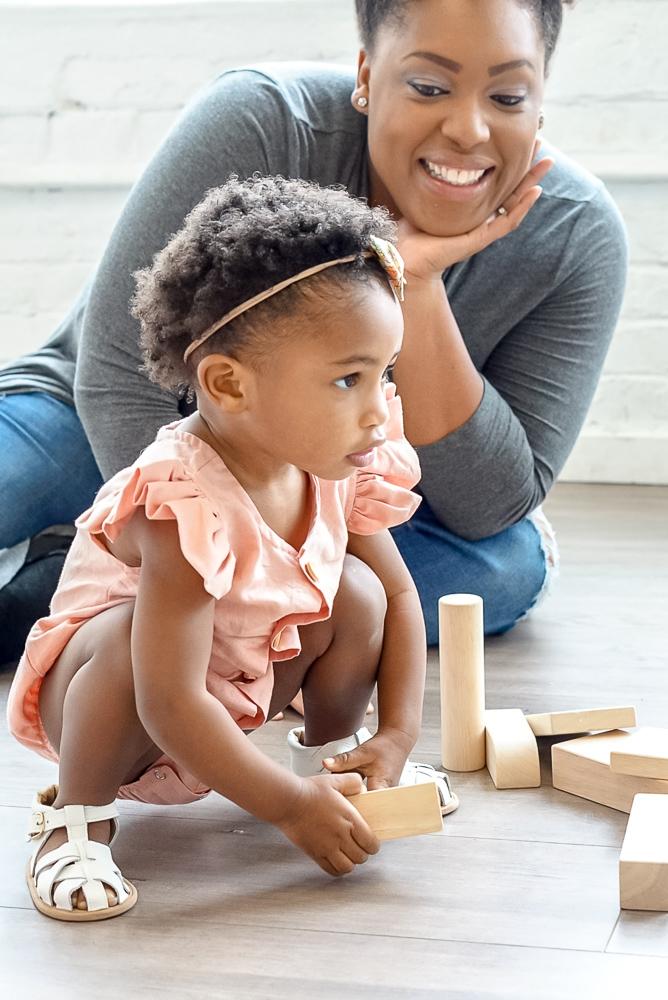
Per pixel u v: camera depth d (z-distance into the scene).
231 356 1.22
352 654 1.37
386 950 1.15
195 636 1.19
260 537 1.26
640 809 1.29
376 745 1.35
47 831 1.28
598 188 1.91
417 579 1.94
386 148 1.61
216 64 3.03
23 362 2.14
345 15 2.97
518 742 1.50
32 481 2.00
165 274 1.25
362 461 1.26
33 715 1.37
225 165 1.70
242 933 1.19
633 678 1.82
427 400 1.77
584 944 1.15
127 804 1.47
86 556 1.35
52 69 3.06
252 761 1.21
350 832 1.25
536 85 1.57
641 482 3.03
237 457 1.28
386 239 1.25
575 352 1.92
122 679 1.23
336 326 1.19
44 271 3.15
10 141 3.10
